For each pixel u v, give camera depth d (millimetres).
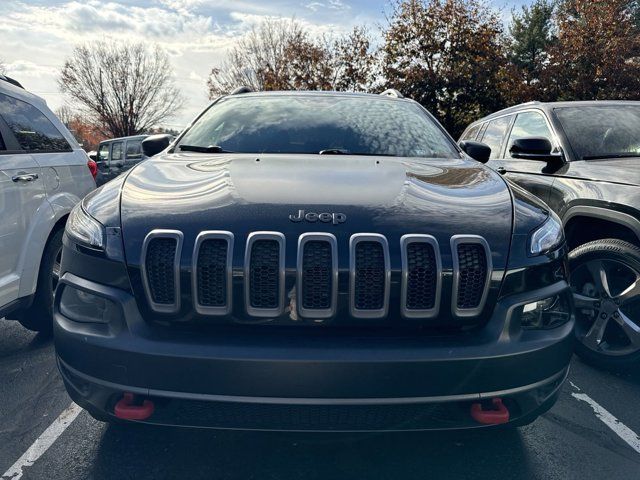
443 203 2148
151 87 41656
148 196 2193
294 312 1897
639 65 18016
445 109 18312
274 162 2623
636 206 2990
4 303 3279
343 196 2137
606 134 4047
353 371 1814
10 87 3770
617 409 2875
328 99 3566
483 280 1952
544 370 1962
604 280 3303
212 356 1823
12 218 3352
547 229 2154
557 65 18969
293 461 2332
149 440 2504
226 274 1886
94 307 1995
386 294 1889
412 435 2014
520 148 3885
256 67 31484
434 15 17938
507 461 2367
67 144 4207
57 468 2311
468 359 1853
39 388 3121
